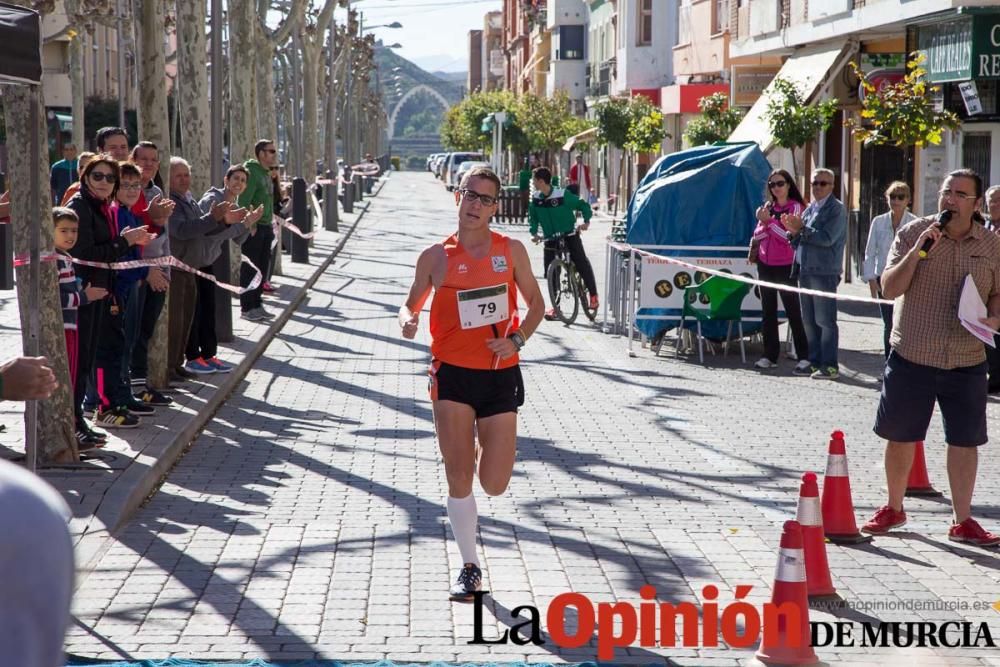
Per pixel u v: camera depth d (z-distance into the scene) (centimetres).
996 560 704
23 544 134
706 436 1055
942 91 2058
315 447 987
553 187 1875
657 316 1565
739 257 1576
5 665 132
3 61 646
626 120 4791
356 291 2348
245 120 2334
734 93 3162
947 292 724
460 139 10806
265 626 571
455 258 609
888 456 756
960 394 730
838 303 2177
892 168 2445
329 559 680
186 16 1463
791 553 546
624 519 777
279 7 3766
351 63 8394
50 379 333
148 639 551
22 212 814
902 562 698
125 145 1030
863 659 548
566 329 1827
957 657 550
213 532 730
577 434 1055
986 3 1867
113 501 762
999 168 2044
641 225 1606
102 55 6031
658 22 5091
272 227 1794
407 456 958
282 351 1560
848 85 2458
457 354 611
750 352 1609
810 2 2519
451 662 530
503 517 775
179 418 1027
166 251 1027
